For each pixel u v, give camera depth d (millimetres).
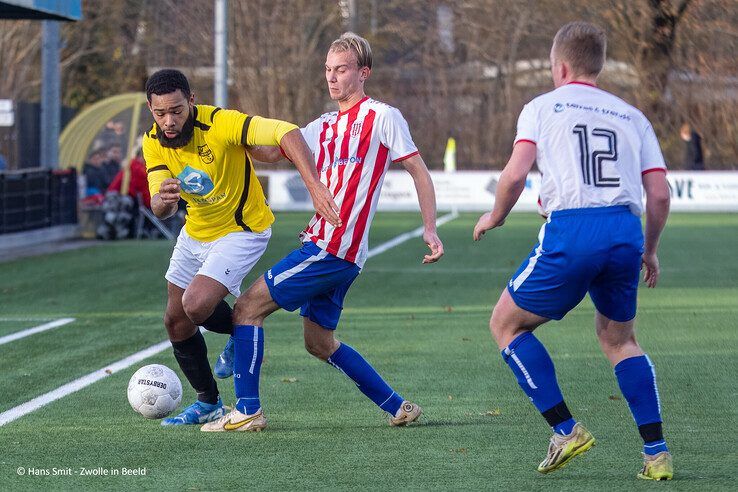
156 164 16672
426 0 114125
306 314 17234
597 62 14180
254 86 108312
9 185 52281
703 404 19422
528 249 52969
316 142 17016
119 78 118000
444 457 15562
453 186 84250
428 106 109875
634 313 14367
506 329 14430
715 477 14344
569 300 14031
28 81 113062
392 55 115125
